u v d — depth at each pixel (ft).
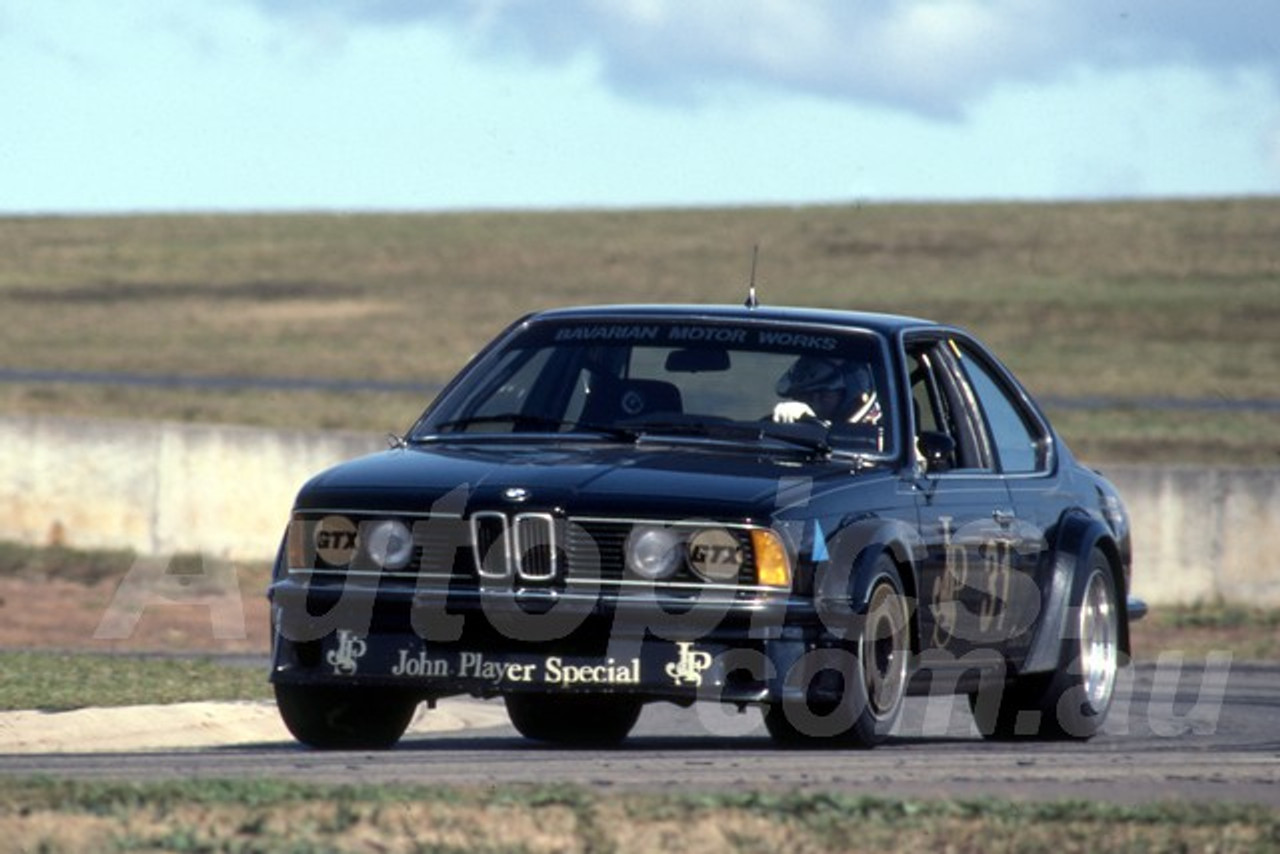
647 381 97.40
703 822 62.90
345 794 65.87
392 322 617.21
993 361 110.01
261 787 66.80
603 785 71.31
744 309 101.50
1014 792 71.82
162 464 234.58
